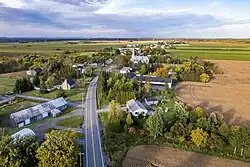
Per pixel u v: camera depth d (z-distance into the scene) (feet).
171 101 252.83
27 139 115.03
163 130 163.63
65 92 289.94
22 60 524.93
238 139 141.69
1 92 288.10
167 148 148.36
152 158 136.36
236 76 422.41
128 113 190.60
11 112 217.36
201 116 171.01
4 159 100.83
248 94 294.87
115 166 125.08
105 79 296.71
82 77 379.55
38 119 200.13
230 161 134.00
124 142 154.61
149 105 235.81
